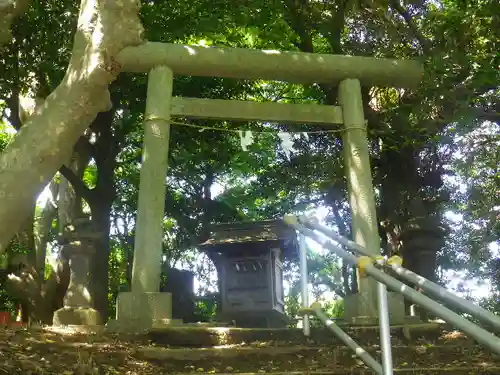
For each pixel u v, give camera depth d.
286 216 5.34
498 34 9.41
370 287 7.82
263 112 8.95
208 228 9.72
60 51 11.48
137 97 13.22
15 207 4.20
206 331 6.39
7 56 11.03
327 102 12.45
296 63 9.05
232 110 8.86
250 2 11.72
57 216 17.67
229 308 8.70
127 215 18.44
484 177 14.05
